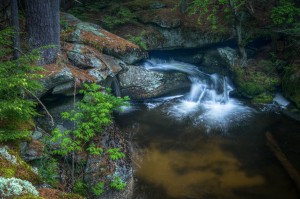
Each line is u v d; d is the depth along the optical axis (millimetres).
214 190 6605
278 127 9016
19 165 4418
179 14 12352
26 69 5371
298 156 7625
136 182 6766
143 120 9336
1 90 4906
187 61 12547
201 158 7727
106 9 12914
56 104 7168
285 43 11336
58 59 7699
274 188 6633
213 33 11898
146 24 12094
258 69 11195
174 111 9953
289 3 10398
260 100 10438
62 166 5887
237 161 7605
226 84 11359
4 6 8383
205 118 9594
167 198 6348
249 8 12117
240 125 9219
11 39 6859
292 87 9906
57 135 5582
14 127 5086
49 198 4086
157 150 7984
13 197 3625
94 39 9531
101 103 6559
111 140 6672
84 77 7703
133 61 10289
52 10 7523
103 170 6047
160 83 10562
